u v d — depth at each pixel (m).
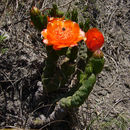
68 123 0.41
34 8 0.35
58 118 0.39
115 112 0.43
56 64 0.40
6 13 0.52
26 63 0.45
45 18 0.36
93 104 0.44
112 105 0.44
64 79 0.39
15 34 0.49
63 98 0.37
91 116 0.42
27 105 0.42
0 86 0.43
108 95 0.45
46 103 0.42
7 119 0.41
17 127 0.41
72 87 0.41
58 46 0.32
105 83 0.47
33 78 0.44
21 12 0.53
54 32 0.33
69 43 0.32
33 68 0.44
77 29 0.33
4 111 0.42
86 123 0.41
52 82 0.39
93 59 0.34
